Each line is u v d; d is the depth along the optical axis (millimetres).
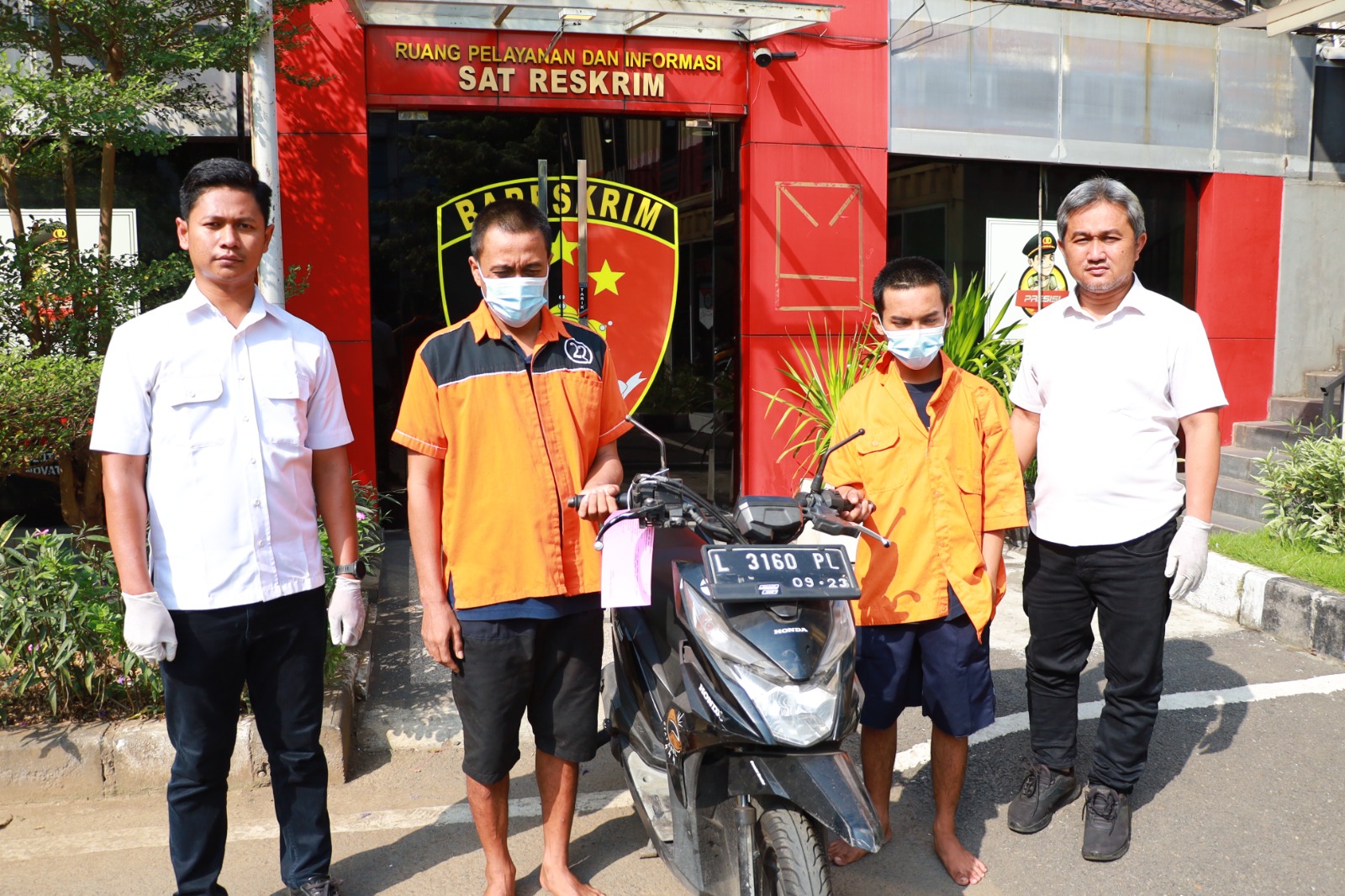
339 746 3781
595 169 6945
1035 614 3596
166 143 4980
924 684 3229
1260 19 7934
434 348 2932
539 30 6629
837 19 7113
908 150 7426
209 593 2768
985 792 3779
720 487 7383
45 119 4688
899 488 3170
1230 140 8242
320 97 6371
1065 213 3406
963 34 7438
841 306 7277
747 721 2564
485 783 2965
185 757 2836
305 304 6469
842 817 2461
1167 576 3334
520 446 2922
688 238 7168
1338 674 4703
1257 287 8477
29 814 3520
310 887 2986
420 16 6445
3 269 4926
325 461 3051
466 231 6785
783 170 7109
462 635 2949
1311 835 3434
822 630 2699
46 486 6453
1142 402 3377
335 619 3004
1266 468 6309
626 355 7141
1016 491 3246
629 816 3611
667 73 6879
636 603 2857
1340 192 8578
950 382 3217
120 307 5086
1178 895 3127
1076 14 7703
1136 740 3400
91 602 3703
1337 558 5488
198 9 5191
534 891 3129
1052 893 3152
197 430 2766
